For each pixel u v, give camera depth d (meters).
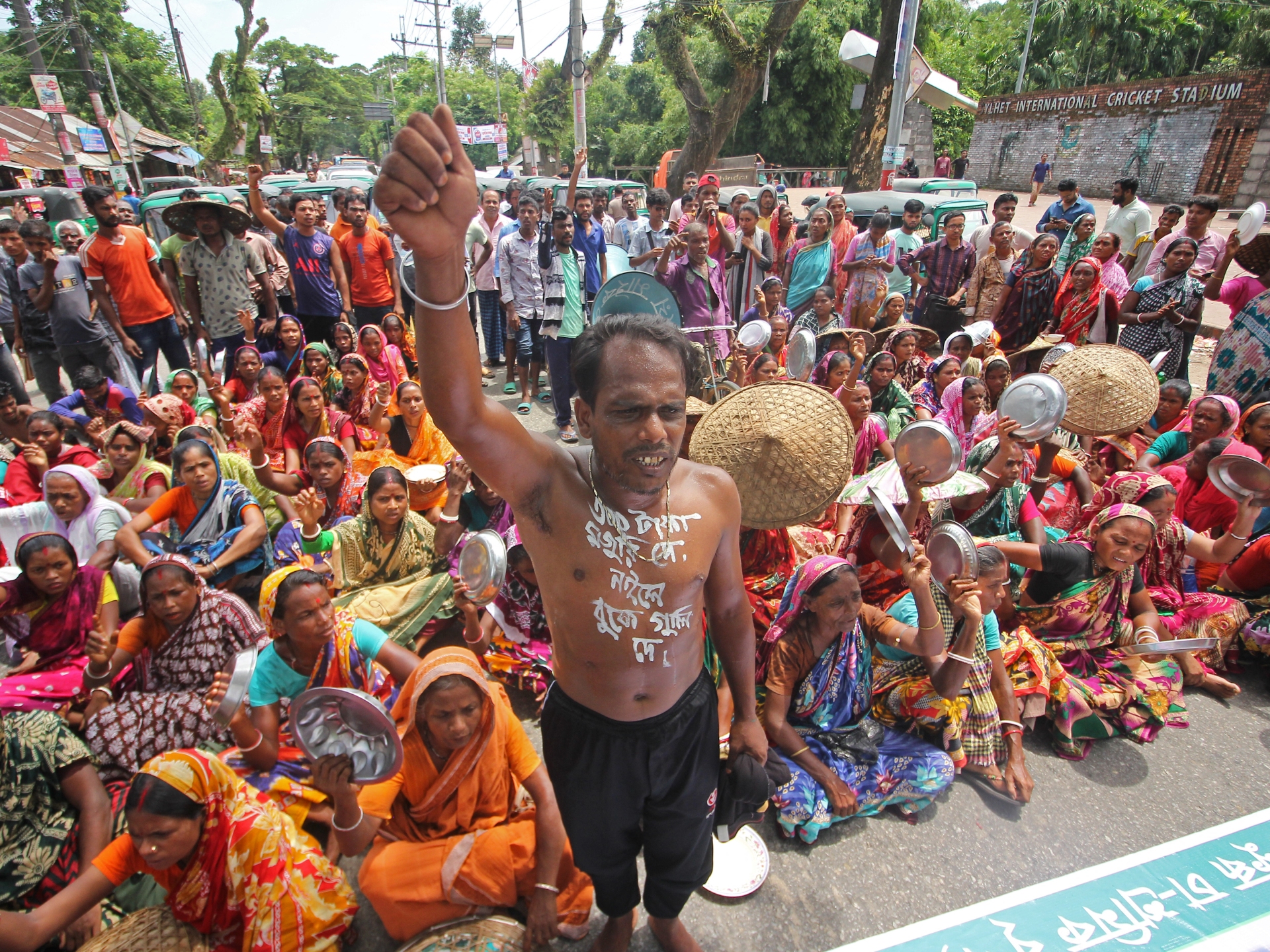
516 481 1.44
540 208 6.81
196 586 2.86
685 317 6.00
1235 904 1.77
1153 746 3.15
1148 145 19.98
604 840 1.82
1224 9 26.97
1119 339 6.34
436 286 1.13
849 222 7.89
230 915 2.01
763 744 1.95
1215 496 4.00
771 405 2.89
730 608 1.83
